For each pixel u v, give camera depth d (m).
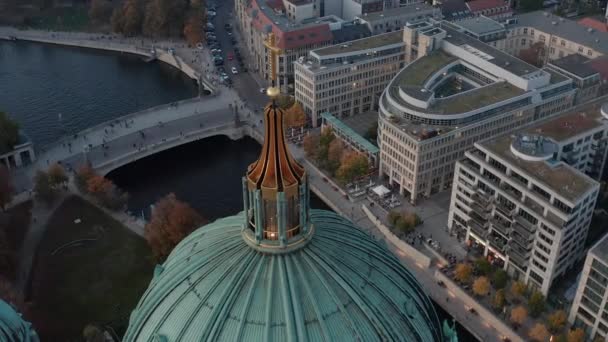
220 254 86.00
